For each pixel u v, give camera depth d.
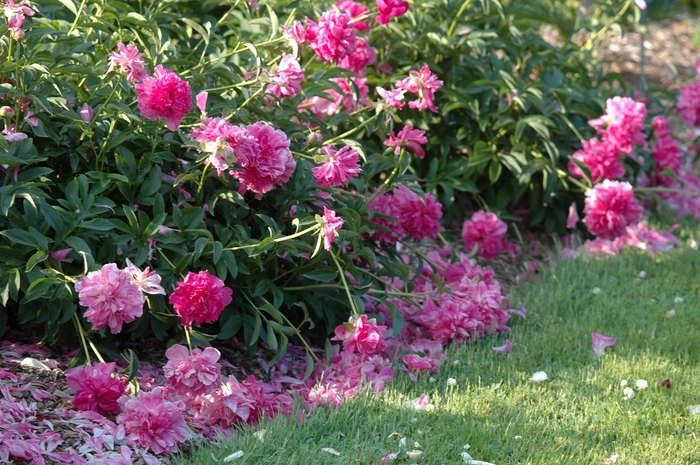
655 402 3.35
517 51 5.34
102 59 3.60
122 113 3.13
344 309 3.78
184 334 3.44
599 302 4.31
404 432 2.97
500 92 4.94
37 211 3.04
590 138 5.29
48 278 2.83
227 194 3.30
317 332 3.83
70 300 2.93
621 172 5.03
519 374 3.53
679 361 3.71
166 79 2.94
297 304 3.45
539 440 3.02
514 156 5.05
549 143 4.84
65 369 3.11
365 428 2.96
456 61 5.08
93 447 2.63
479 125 5.05
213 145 2.95
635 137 4.95
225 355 3.48
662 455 2.95
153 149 3.29
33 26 3.35
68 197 3.09
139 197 3.24
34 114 3.17
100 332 2.96
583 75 5.68
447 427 3.03
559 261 4.91
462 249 4.95
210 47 4.83
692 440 3.07
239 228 3.33
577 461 2.86
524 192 5.58
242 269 3.29
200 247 3.11
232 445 2.79
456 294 3.94
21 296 3.07
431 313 3.81
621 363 3.65
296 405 3.10
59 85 3.15
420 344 3.74
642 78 6.49
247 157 3.08
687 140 7.10
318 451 2.81
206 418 2.97
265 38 4.59
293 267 3.60
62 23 3.78
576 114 5.45
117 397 2.86
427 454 2.84
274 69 3.47
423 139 3.57
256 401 3.03
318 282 3.64
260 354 3.55
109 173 3.30
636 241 5.07
